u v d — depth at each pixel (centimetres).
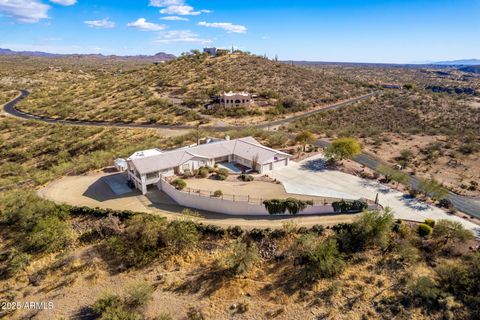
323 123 8469
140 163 4100
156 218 3225
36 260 2923
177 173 4381
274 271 2723
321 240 2948
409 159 5206
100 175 4734
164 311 2406
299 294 2514
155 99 10612
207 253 2925
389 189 4053
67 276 2755
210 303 2469
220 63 14788
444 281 2525
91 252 2998
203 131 7181
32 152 6831
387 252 2825
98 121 9012
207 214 3522
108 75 16300
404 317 2306
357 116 9188
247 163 4781
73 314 2416
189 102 10244
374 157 5391
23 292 2623
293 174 4506
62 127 8338
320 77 14212
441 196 3647
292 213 3422
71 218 3434
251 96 10625
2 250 3077
